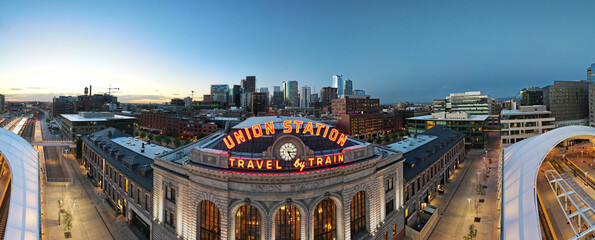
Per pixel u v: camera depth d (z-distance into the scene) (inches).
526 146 2691.9
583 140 5324.8
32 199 1887.3
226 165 1486.2
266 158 1491.1
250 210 1457.9
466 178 3329.2
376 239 1722.4
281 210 1456.7
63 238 1940.2
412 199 2202.3
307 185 1449.3
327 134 1768.0
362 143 2043.6
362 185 1638.8
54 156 4554.6
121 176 2354.8
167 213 1769.2
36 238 1576.0
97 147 3189.0
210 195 1475.1
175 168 1669.5
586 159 3395.7
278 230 1459.2
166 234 1731.1
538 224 1344.7
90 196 2731.3
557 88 7647.6
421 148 2933.1
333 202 1568.7
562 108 7647.6
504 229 1569.9
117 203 2443.4
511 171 2321.6
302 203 1439.5
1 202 2134.6
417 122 6875.0
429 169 2610.7
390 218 1856.5
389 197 1891.0
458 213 2342.5
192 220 1552.7
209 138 2245.3
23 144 2824.8
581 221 1772.9
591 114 6756.9
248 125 2090.3
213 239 1519.4
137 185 2078.0
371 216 1692.9
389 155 2010.3
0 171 2637.8
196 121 7834.6
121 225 2174.0
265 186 1416.1
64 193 2780.5
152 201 1913.1
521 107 6053.2
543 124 5674.2
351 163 1621.6
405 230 2020.2
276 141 1483.8
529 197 1652.3
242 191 1421.0
